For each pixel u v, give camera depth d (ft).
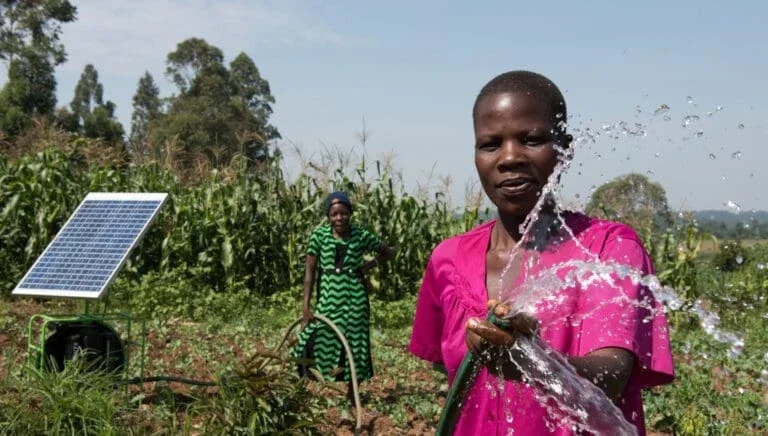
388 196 49.90
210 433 16.30
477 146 7.05
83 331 20.16
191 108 186.60
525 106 6.73
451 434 6.85
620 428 6.09
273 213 49.49
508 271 6.98
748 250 47.83
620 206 36.04
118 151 54.24
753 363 33.65
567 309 6.38
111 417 17.94
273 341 34.47
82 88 292.81
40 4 193.57
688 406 24.30
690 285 44.16
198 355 30.50
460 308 7.18
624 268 6.21
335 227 24.22
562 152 6.80
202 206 49.75
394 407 23.79
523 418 6.52
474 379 6.80
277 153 50.52
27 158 49.34
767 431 22.91
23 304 41.73
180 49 204.54
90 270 20.63
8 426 16.78
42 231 45.75
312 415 16.96
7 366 21.15
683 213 43.50
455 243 7.56
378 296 49.75
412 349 8.26
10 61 192.54
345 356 23.91
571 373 5.80
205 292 45.24
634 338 6.13
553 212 6.91
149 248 48.57
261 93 215.10
